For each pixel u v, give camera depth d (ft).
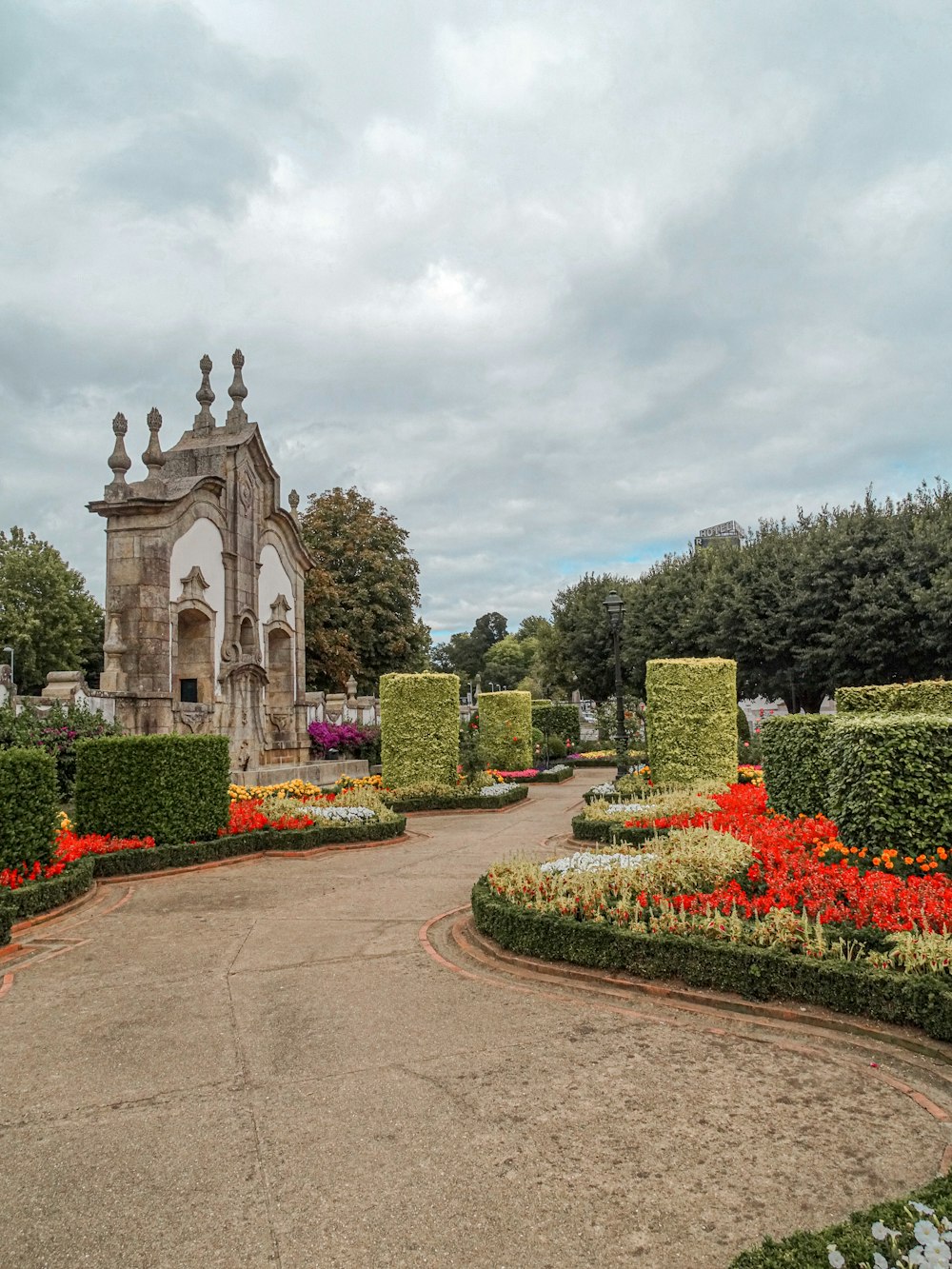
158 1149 11.98
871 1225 9.15
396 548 137.49
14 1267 9.44
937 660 82.99
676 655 108.47
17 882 26.89
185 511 67.67
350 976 20.03
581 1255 9.45
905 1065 14.51
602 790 56.29
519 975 20.04
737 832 29.04
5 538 150.51
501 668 328.29
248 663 74.23
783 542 100.63
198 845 35.70
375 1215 10.28
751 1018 16.89
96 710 56.29
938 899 19.07
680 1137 12.05
